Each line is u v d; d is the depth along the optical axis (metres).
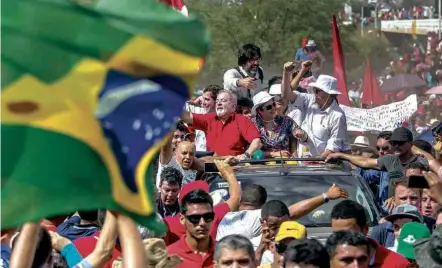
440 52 53.50
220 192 16.48
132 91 7.54
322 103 20.73
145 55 7.53
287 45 47.97
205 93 21.52
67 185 7.42
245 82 21.89
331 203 16.30
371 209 16.39
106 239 8.62
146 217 7.50
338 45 29.12
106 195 7.46
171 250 12.94
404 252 13.12
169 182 15.66
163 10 7.54
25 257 7.45
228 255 10.84
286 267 10.52
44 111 7.43
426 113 39.50
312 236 15.54
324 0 48.97
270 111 19.98
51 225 13.56
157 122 7.59
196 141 21.00
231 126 19.69
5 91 7.41
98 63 7.50
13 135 7.41
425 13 59.56
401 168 18.05
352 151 21.61
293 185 16.64
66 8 7.44
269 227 13.23
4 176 7.36
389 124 27.41
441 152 19.06
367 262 11.27
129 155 7.53
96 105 7.50
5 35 7.39
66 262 10.96
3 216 7.31
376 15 56.28
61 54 7.46
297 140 20.36
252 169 17.27
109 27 7.47
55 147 7.42
